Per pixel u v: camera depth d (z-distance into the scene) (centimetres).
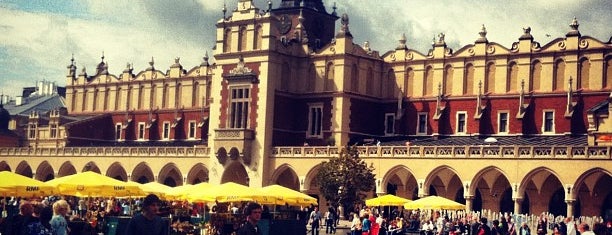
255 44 9938
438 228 6538
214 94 10275
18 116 14025
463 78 9494
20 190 4819
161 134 12056
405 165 8612
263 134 9669
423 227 6725
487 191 8800
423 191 8456
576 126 8662
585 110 8631
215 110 10231
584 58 8694
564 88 8775
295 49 10162
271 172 9650
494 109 9244
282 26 11106
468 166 8150
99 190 5156
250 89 9881
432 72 9781
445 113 9581
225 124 10075
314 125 9950
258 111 9775
